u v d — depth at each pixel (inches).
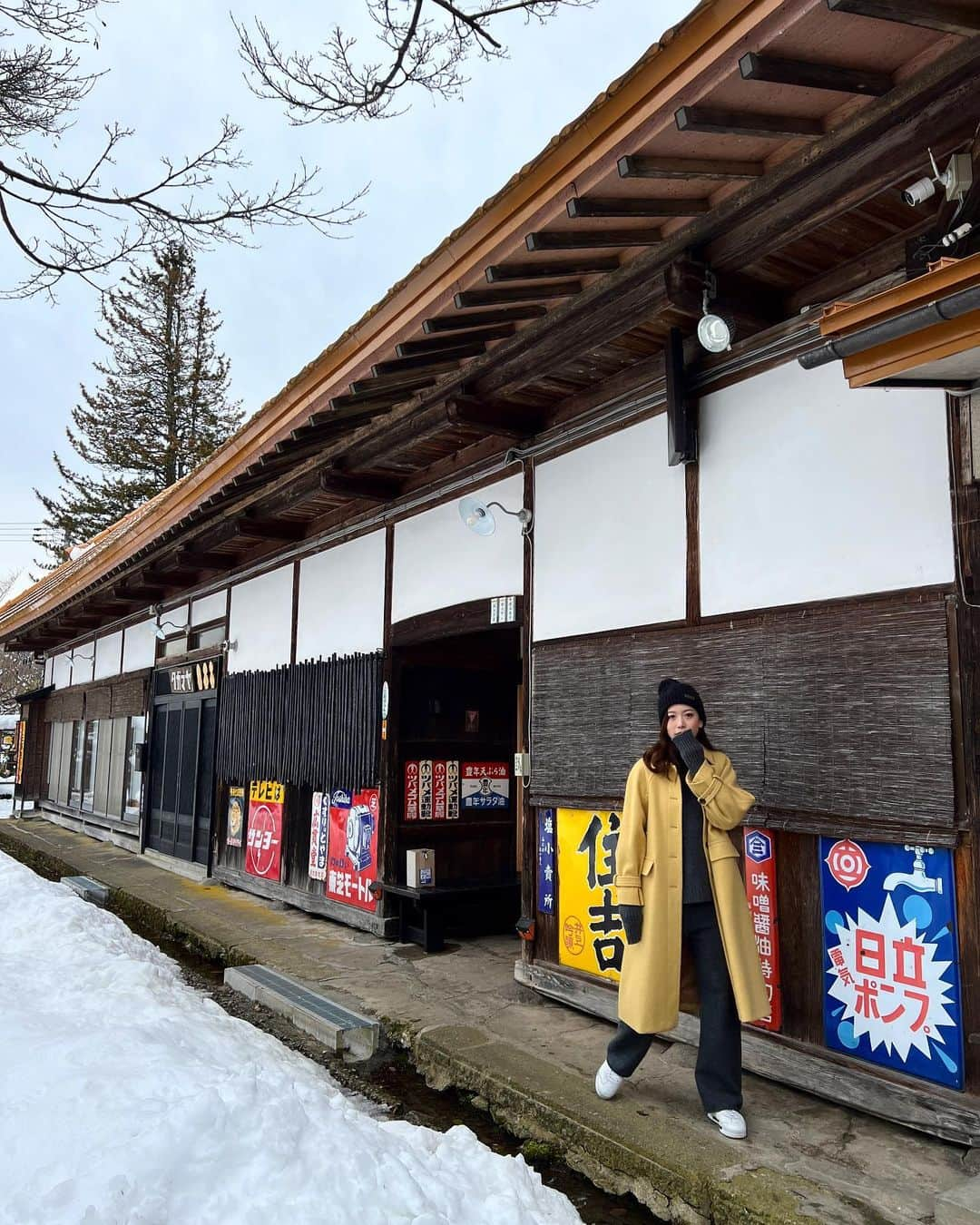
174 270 857.5
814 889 127.4
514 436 195.5
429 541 230.7
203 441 920.3
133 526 330.3
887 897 117.9
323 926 253.1
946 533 114.9
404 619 237.3
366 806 247.8
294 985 186.9
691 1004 118.5
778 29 92.6
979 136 100.8
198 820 353.1
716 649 145.3
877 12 87.7
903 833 115.4
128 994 154.2
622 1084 129.0
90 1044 110.7
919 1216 92.4
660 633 156.2
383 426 214.4
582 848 171.3
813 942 126.8
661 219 131.8
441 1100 140.6
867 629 122.7
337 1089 137.0
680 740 117.6
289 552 305.1
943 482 115.8
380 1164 89.4
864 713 122.0
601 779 165.9
